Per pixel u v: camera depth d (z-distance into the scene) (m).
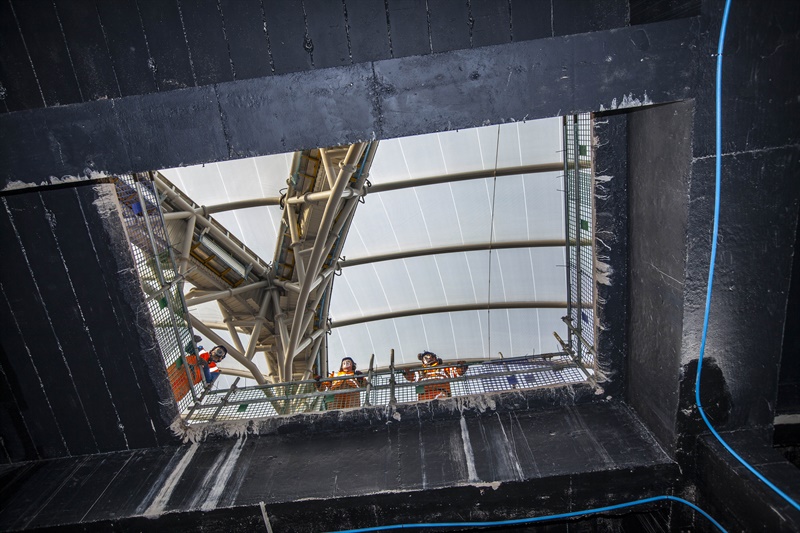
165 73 2.82
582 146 3.67
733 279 2.77
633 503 3.31
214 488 3.43
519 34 2.75
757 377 2.98
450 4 2.67
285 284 8.81
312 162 7.42
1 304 3.27
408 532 3.40
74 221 3.10
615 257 3.53
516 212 11.06
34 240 3.12
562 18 2.74
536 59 2.41
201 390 4.64
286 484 3.40
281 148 2.51
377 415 3.88
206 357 5.66
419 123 2.48
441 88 2.44
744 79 2.42
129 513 3.29
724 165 2.55
